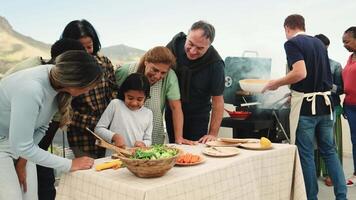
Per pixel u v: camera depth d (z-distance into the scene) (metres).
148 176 1.39
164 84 2.18
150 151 1.46
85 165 1.52
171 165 1.41
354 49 3.24
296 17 2.78
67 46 1.64
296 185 2.07
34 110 1.30
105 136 1.87
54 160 1.42
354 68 3.27
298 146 2.62
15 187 1.45
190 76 2.32
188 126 2.46
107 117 1.97
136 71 2.12
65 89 1.36
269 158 1.91
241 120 3.01
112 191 1.34
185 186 1.40
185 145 2.08
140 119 2.00
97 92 2.02
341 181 2.67
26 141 1.31
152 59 1.99
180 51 2.35
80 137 2.00
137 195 1.26
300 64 2.48
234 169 1.66
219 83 2.33
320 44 2.64
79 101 1.97
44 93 1.34
